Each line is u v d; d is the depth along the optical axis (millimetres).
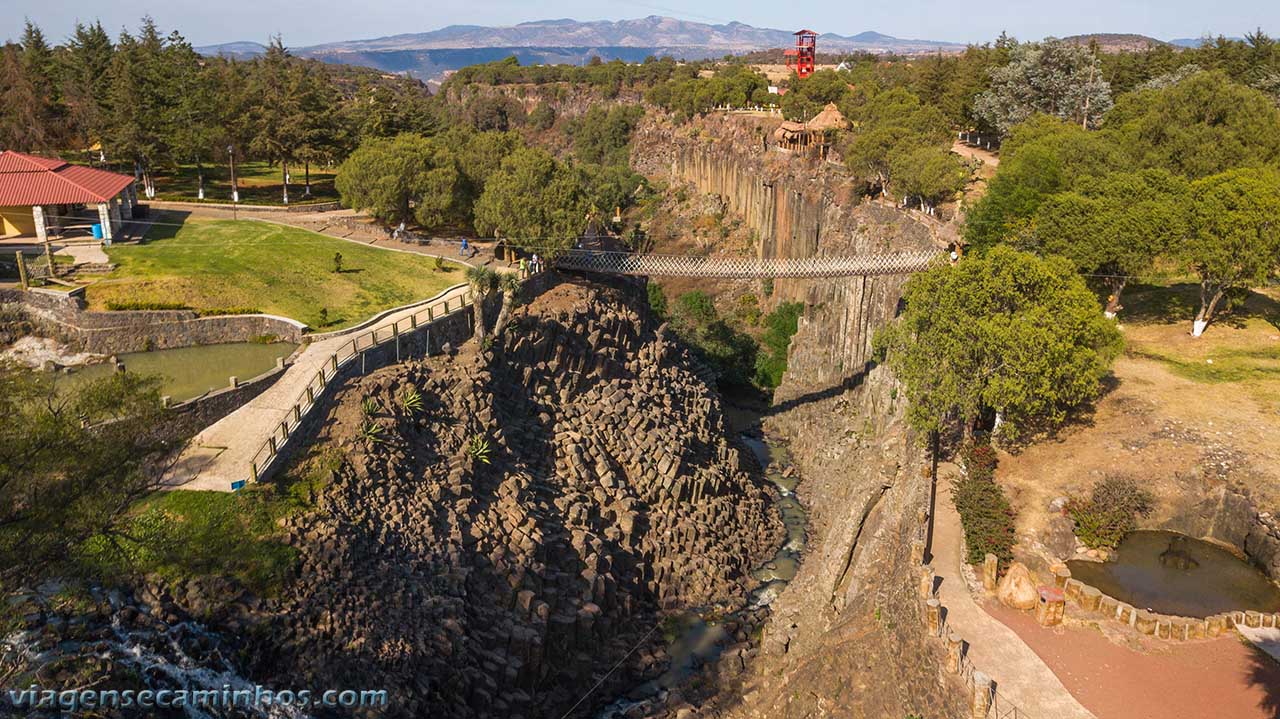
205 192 114562
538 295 83500
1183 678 37031
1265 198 62875
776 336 116688
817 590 57500
